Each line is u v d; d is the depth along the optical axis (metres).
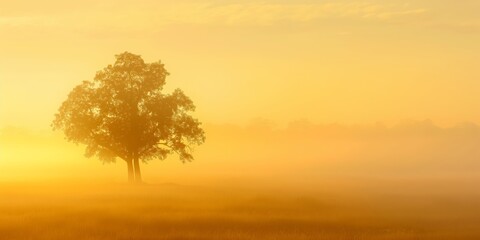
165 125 81.00
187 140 84.12
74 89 80.81
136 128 79.50
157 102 80.62
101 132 80.62
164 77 81.75
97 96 80.19
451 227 47.72
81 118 79.75
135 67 80.69
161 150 82.69
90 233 36.97
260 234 38.03
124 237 35.78
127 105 80.19
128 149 80.75
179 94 82.69
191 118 83.12
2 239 34.66
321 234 38.88
